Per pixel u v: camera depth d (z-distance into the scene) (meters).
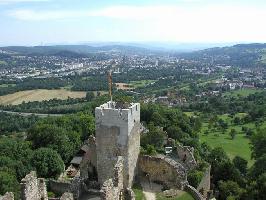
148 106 135.62
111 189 42.59
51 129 102.12
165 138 105.06
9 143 94.62
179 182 61.75
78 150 103.81
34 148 101.62
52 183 73.25
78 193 53.38
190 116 180.50
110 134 57.16
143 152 72.06
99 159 58.53
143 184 62.44
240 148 146.25
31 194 41.41
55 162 86.75
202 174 74.88
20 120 193.25
